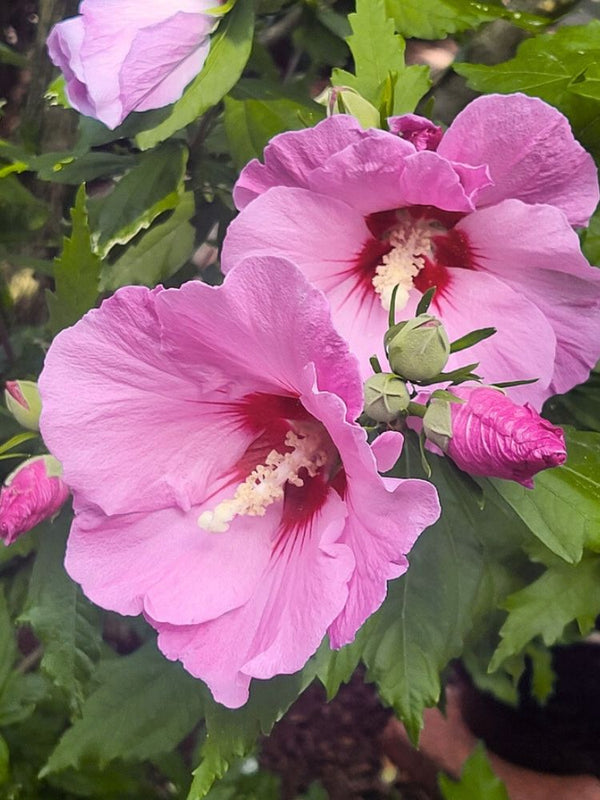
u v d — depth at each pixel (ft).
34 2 1.50
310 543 0.63
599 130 0.77
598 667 1.41
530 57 0.77
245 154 0.89
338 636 0.56
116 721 0.85
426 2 0.79
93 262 0.80
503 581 0.93
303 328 0.54
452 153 0.63
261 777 1.27
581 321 0.67
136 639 1.44
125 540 0.65
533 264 0.66
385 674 0.80
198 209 1.04
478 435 0.58
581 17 0.97
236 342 0.59
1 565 1.08
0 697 0.94
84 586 0.64
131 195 0.84
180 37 0.73
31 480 0.69
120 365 0.62
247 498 0.66
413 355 0.60
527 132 0.61
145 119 0.78
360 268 0.71
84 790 1.05
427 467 0.62
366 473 0.54
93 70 0.73
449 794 1.04
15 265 1.21
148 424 0.64
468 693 1.53
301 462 0.67
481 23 0.82
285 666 0.56
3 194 1.00
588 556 0.86
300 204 0.65
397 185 0.63
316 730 1.86
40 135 1.21
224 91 0.75
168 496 0.66
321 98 0.83
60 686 0.80
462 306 0.69
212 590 0.64
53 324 0.83
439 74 0.95
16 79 1.50
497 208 0.65
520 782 1.50
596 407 0.94
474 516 0.83
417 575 0.82
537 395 0.67
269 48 1.24
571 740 1.45
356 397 0.55
